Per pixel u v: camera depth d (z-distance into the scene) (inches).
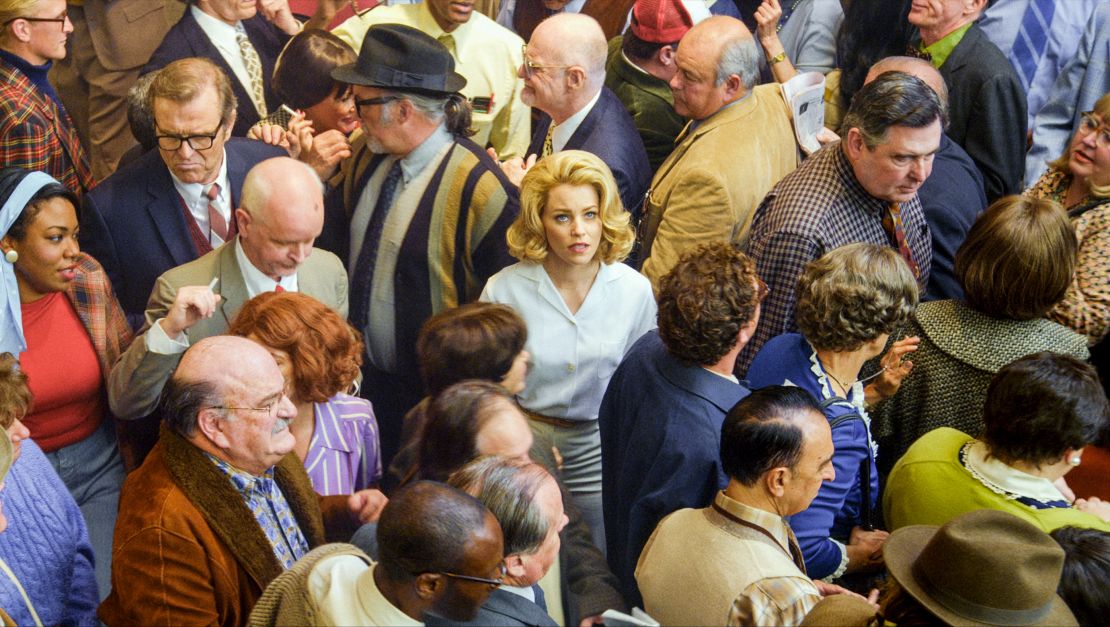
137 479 87.0
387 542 71.2
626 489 95.5
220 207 120.6
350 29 129.3
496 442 101.7
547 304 114.3
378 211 124.9
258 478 90.1
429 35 127.3
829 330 93.5
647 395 94.7
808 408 78.9
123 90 118.3
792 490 78.2
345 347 111.1
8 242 110.7
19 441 96.0
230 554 86.4
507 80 135.0
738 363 119.0
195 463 86.0
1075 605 77.5
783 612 74.9
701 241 131.3
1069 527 81.8
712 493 90.8
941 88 134.6
